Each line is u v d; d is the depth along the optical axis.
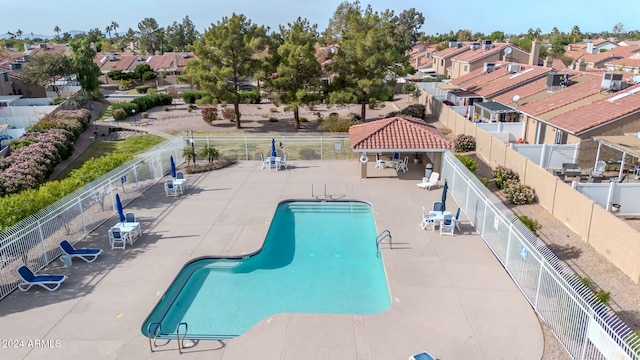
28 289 13.89
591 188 19.11
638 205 19.20
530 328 11.84
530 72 39.75
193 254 16.31
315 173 26.30
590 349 10.06
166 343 11.46
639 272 14.04
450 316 12.38
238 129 43.34
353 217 20.86
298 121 42.69
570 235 17.62
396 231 18.08
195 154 28.16
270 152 30.25
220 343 11.41
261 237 17.73
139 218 19.69
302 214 21.22
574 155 24.92
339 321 12.20
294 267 16.23
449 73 68.94
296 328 11.91
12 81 59.66
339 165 27.91
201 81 38.72
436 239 17.31
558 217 19.11
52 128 35.56
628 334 9.08
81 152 35.97
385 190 23.19
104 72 83.44
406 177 25.30
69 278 14.63
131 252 16.45
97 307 13.00
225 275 15.60
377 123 26.56
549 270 11.77
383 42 39.91
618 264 15.09
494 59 58.69
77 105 52.06
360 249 17.67
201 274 15.64
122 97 65.50
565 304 10.99
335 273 15.79
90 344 11.38
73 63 57.66
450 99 46.69
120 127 44.34
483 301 13.09
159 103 57.62
